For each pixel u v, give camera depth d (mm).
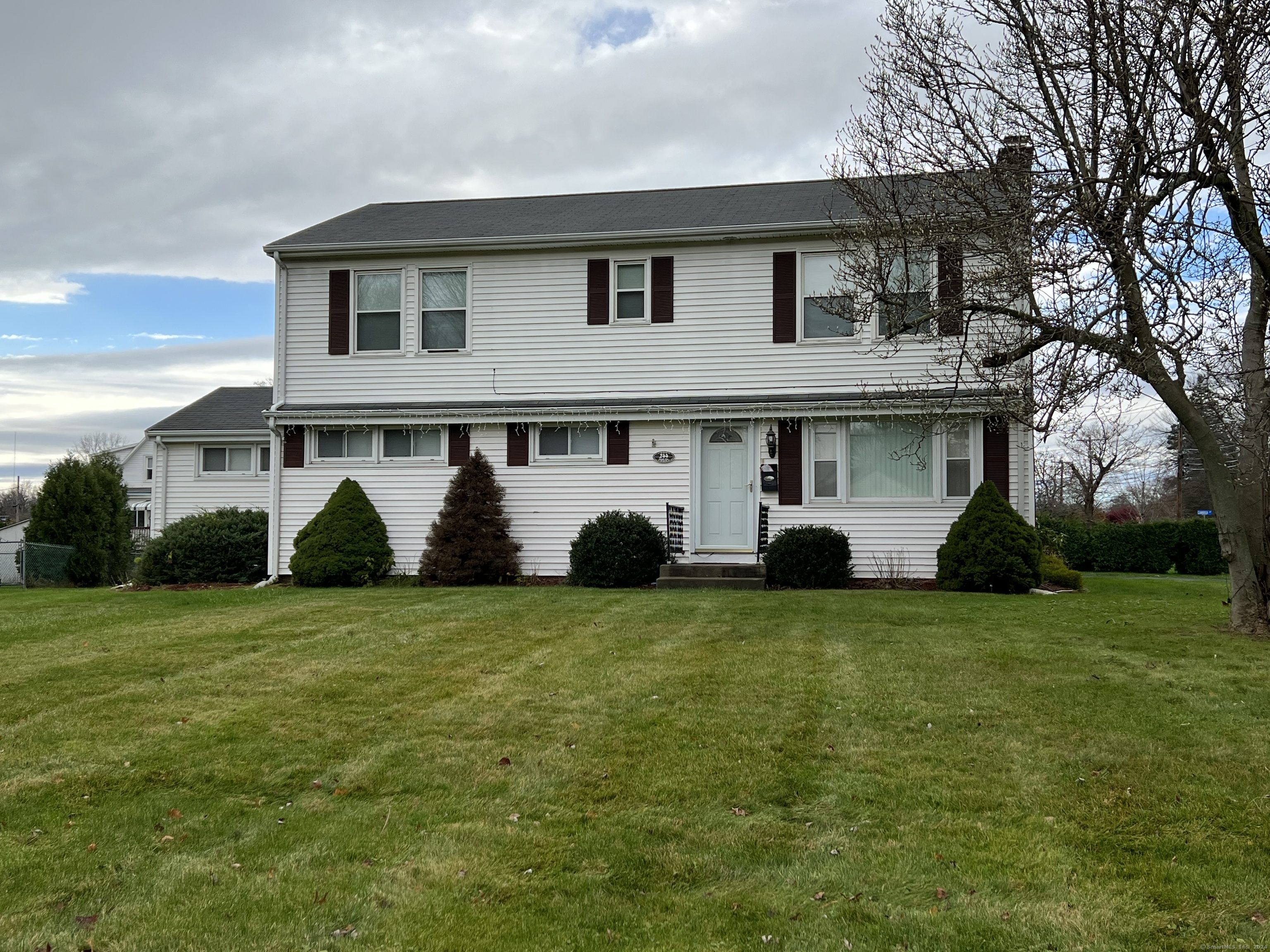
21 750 6648
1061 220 9625
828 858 4988
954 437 16312
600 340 17469
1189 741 6520
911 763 6281
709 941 4207
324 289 18203
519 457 17547
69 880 4766
